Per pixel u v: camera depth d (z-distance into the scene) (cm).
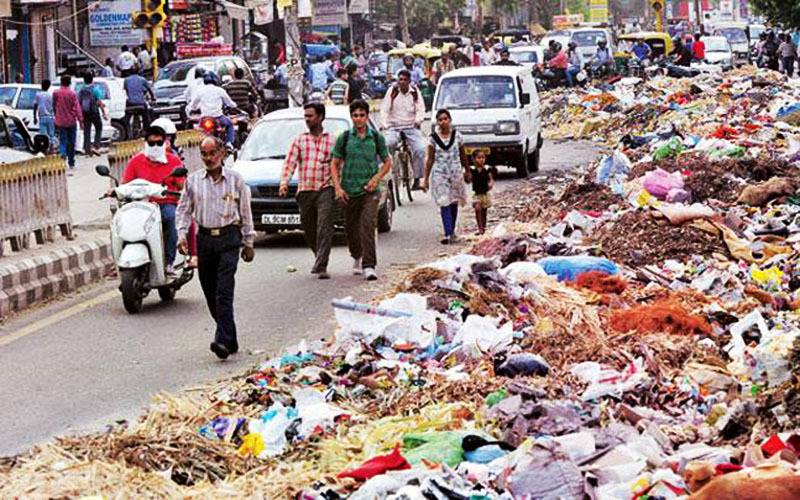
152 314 1656
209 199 1418
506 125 3036
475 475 893
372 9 10831
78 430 1130
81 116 3606
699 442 983
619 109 4412
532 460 872
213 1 6331
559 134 4406
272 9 6162
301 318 1580
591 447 929
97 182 3191
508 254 1725
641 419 1031
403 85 2692
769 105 3806
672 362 1207
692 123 3672
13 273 1723
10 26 5072
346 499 866
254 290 1777
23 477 940
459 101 3108
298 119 2306
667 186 2147
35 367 1382
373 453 966
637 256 1745
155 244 1664
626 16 17600
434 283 1423
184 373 1330
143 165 1731
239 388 1173
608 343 1259
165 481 924
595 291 1510
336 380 1163
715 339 1309
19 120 2433
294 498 893
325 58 6419
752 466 860
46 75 5350
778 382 1067
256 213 2156
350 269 1925
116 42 5631
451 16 11712
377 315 1292
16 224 1927
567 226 1927
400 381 1155
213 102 3381
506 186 2941
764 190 2100
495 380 1144
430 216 2489
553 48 5853
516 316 1366
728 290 1539
